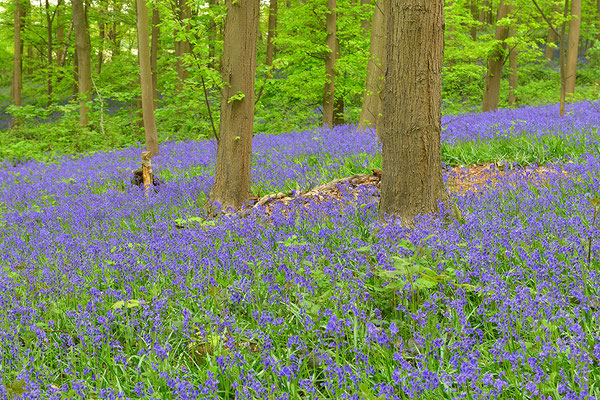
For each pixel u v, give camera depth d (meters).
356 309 3.63
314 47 17.50
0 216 9.00
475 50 17.44
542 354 2.96
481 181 7.93
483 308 3.68
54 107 20.91
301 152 11.83
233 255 5.16
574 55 19.25
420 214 5.98
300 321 3.92
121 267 5.04
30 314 4.14
